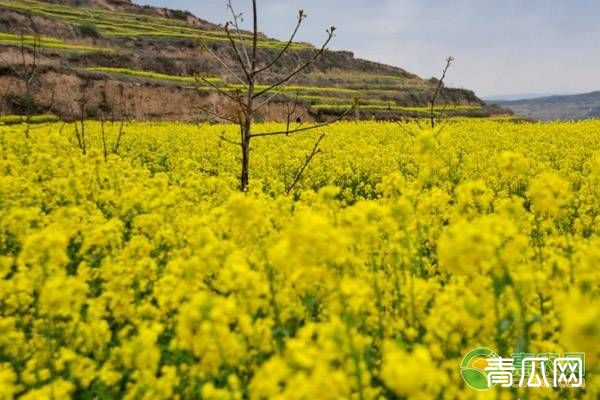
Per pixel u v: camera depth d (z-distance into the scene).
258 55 76.75
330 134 26.92
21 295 4.87
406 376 2.28
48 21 62.94
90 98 42.62
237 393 3.18
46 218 7.34
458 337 3.61
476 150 20.16
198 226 6.00
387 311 4.34
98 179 10.85
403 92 78.25
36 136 17.67
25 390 4.18
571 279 4.15
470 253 3.15
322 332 3.00
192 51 70.62
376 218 4.82
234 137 24.41
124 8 97.56
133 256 5.79
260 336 3.87
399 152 18.91
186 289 4.45
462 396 3.03
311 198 7.55
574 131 27.12
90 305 4.70
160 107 46.97
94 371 4.15
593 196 9.29
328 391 2.51
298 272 3.79
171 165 17.25
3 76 38.19
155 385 3.62
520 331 3.53
